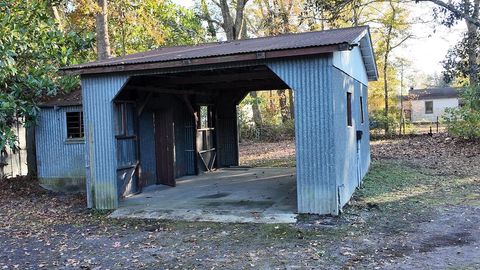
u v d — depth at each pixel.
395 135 21.50
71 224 7.30
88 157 8.30
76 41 12.44
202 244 5.79
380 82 25.27
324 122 6.69
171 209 7.80
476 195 8.20
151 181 10.68
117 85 7.97
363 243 5.44
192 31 23.38
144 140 10.43
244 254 5.25
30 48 11.34
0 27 10.33
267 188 9.70
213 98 13.95
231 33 21.67
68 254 5.62
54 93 10.88
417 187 9.20
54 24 12.32
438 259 4.73
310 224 6.39
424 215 6.79
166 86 10.91
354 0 16.77
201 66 7.21
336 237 5.74
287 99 27.22
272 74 9.12
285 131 24.41
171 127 10.71
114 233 6.61
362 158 10.38
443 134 20.08
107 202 8.21
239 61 6.89
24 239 6.44
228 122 14.37
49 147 10.84
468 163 12.34
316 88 6.70
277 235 6.00
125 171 9.41
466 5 15.30
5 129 10.31
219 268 4.80
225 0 21.75
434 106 39.00
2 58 9.94
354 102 9.34
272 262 4.91
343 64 7.85
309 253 5.15
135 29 19.45
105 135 8.15
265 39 9.81
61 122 10.72
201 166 13.09
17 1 11.55
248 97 24.41
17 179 11.70
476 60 16.66
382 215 6.84
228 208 7.64
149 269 4.89
